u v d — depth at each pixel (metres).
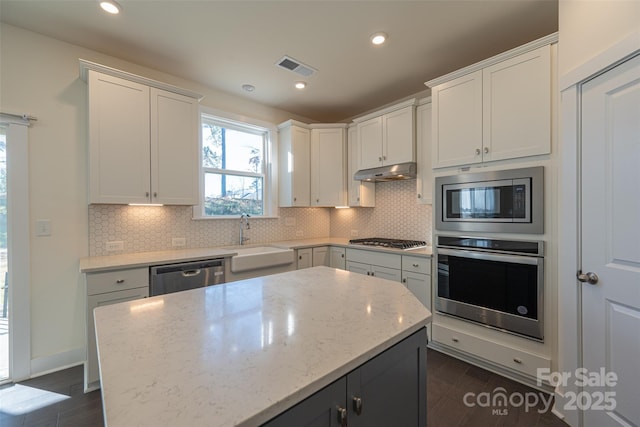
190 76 2.82
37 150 2.12
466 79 2.21
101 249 2.39
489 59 2.04
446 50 2.38
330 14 1.94
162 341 0.81
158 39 2.22
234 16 1.96
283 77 2.85
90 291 1.89
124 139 2.25
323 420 0.69
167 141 2.47
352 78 2.87
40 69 2.14
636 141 1.24
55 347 2.18
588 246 1.46
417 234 3.22
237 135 3.41
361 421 0.81
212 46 2.32
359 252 3.10
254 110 3.47
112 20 2.00
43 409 1.72
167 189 2.46
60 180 2.21
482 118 2.11
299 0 1.81
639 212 1.23
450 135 2.31
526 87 1.89
